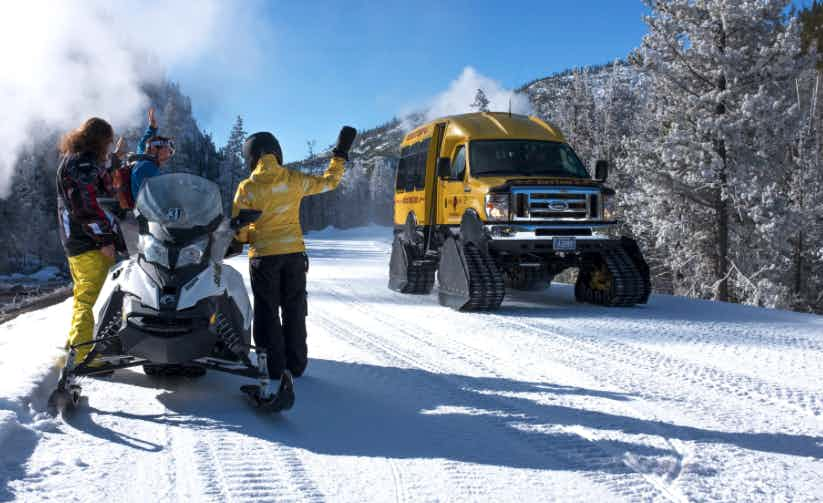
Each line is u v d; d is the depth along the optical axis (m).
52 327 7.02
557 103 61.50
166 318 4.11
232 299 4.73
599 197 10.23
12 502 2.81
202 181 4.52
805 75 25.34
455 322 8.70
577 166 11.21
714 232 26.64
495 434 4.04
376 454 3.64
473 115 11.87
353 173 158.12
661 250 30.34
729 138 23.66
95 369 4.28
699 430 4.16
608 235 10.28
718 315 9.50
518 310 9.99
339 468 3.40
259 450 3.65
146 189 4.40
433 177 11.80
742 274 24.84
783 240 23.67
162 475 3.22
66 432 3.85
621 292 10.11
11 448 3.45
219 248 4.57
